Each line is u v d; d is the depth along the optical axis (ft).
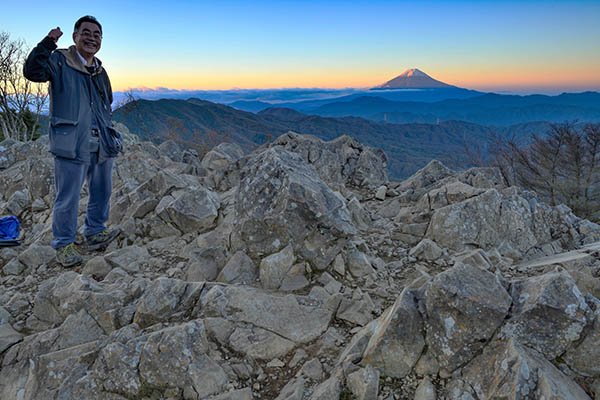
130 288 18.21
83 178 21.97
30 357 15.69
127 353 13.91
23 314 18.40
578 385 11.19
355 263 20.03
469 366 12.32
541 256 22.99
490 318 12.39
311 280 19.42
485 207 23.66
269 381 13.87
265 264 19.03
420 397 12.09
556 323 11.80
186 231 25.08
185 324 14.42
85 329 16.52
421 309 13.42
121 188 30.99
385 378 12.92
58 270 22.03
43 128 145.28
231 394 13.02
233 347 14.97
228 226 24.23
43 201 30.19
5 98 123.24
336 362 14.21
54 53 19.88
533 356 11.47
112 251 23.54
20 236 26.84
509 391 10.82
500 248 23.03
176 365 13.38
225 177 35.60
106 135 22.30
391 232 25.31
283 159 22.75
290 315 16.44
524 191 27.43
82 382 13.75
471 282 13.26
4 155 39.70
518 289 13.32
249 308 16.43
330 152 41.09
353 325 16.31
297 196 19.99
